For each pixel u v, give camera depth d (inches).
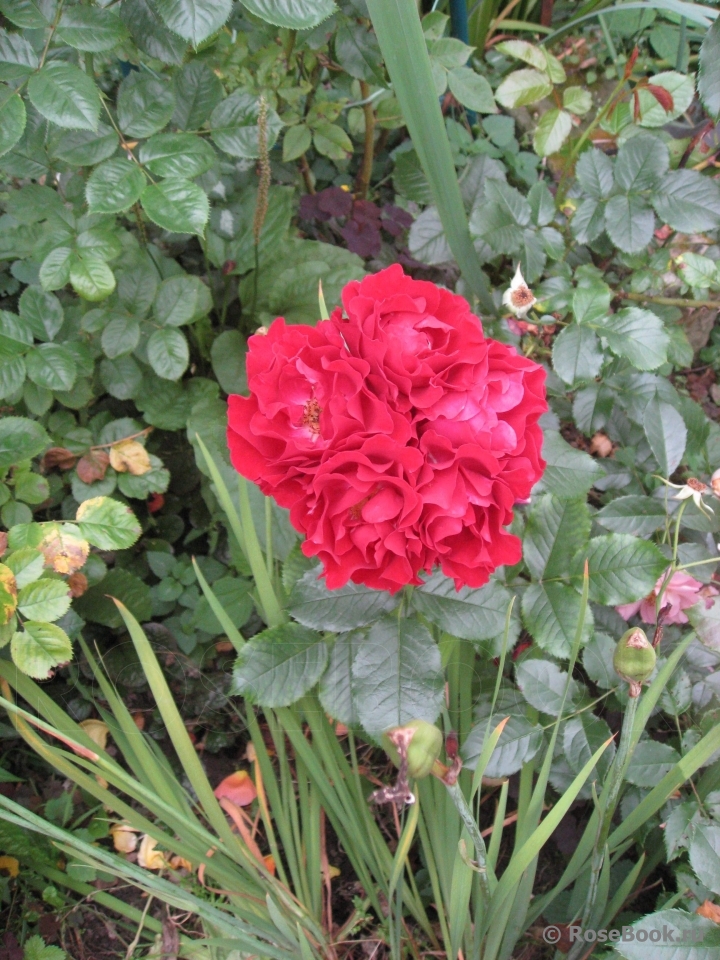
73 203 21.9
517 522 18.8
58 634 16.2
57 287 18.6
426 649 16.0
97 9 17.1
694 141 23.9
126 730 17.6
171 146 17.6
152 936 19.6
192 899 15.1
